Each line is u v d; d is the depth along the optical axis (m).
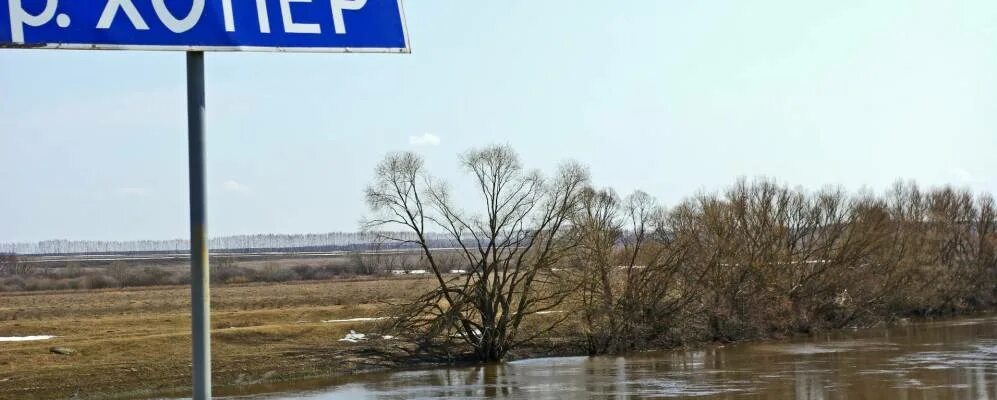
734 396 39.41
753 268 64.50
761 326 63.97
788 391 40.47
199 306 7.77
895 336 63.47
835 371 46.31
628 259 58.56
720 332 61.69
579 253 54.94
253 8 8.01
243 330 54.28
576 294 55.34
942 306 81.06
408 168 51.88
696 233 62.38
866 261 73.06
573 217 53.50
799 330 66.81
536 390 42.28
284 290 92.19
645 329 58.47
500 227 52.81
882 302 73.75
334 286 97.31
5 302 79.38
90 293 90.62
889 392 39.66
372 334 55.09
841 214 73.19
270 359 50.16
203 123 7.89
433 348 53.81
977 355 51.41
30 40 7.55
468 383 45.12
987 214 87.88
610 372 47.78
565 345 56.28
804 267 69.31
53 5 7.62
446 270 57.62
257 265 148.75
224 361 49.47
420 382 45.91
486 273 52.94
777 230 68.81
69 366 45.81
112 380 44.50
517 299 55.66
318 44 8.11
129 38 7.73
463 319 52.78
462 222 52.75
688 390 41.25
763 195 70.12
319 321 60.84
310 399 41.56
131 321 59.53
